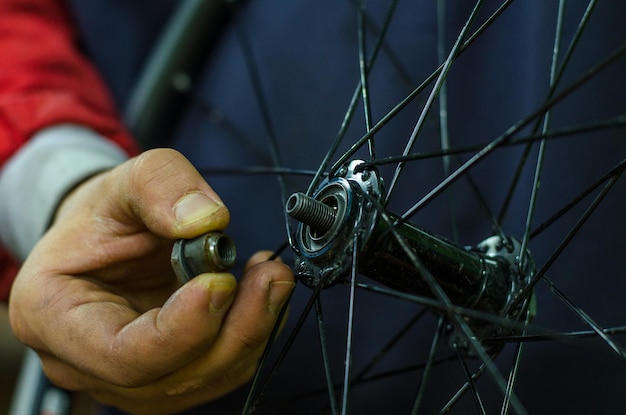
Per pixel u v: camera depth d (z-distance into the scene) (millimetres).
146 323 389
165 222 384
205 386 438
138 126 716
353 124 624
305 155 647
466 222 572
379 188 361
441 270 369
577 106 546
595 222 544
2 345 1127
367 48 633
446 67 373
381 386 599
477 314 338
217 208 381
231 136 697
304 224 372
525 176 557
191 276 382
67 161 530
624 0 543
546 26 557
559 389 549
